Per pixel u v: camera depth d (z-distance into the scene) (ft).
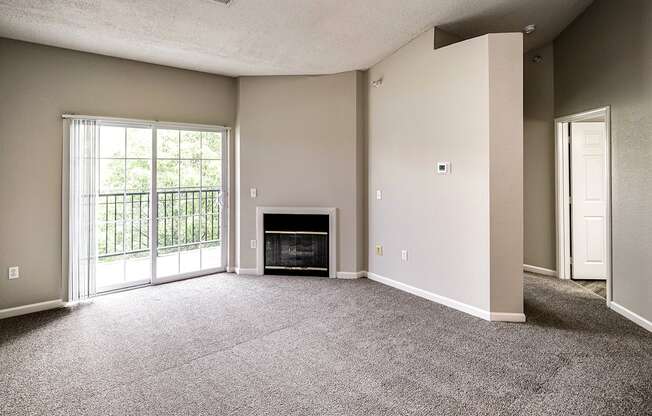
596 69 12.44
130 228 14.47
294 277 16.16
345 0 10.06
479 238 11.37
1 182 11.55
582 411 6.74
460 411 6.78
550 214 15.98
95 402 7.09
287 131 16.35
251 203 16.61
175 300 13.12
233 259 16.99
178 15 10.41
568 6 12.37
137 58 13.79
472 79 11.37
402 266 14.25
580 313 11.68
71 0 9.42
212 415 6.69
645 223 10.31
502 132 10.93
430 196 12.94
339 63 14.84
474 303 11.60
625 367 8.29
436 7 10.98
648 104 10.08
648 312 10.28
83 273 12.91
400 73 13.92
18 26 10.81
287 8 10.28
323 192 16.17
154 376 8.05
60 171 12.55
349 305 12.57
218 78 16.22
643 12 10.13
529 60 16.43
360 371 8.23
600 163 15.31
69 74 12.66
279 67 15.20
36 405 7.00
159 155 14.99
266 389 7.53
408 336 10.06
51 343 9.73
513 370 8.21
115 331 10.50
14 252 11.81
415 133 13.41
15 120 11.72
